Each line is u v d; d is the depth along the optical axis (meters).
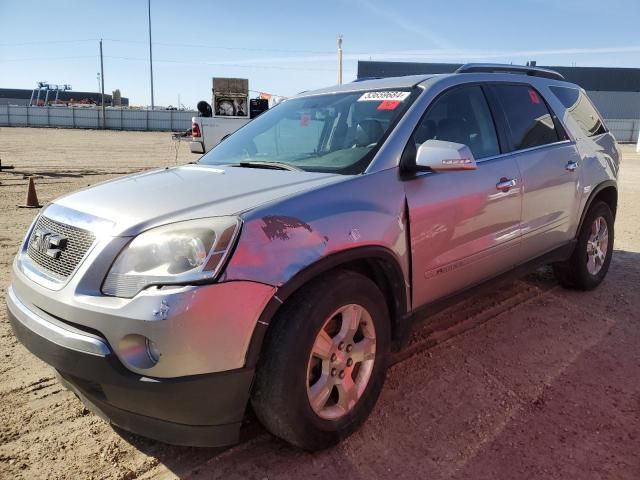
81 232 2.51
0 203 9.45
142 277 2.25
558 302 4.72
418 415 3.00
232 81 19.36
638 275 5.54
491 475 2.52
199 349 2.21
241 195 2.61
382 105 3.45
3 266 5.59
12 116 53.75
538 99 4.34
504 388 3.29
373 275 2.99
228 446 2.73
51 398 3.15
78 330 2.33
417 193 3.06
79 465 2.58
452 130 3.48
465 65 3.96
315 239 2.50
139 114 55.19
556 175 4.18
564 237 4.48
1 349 3.75
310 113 3.80
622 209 9.78
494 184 3.56
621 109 63.25
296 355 2.40
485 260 3.61
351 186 2.79
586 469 2.56
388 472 2.55
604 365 3.59
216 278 2.23
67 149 24.58
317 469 2.57
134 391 2.23
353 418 2.77
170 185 2.89
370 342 2.83
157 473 2.54
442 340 3.96
